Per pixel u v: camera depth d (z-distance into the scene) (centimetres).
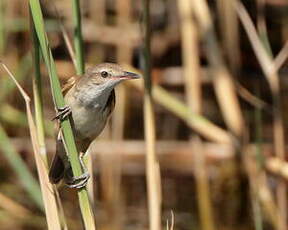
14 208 1277
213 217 1335
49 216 766
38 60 754
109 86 836
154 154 898
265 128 1480
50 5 1380
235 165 1355
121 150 1365
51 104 1430
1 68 1329
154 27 1573
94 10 1464
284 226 1180
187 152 1400
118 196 1343
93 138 839
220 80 1173
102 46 1485
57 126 794
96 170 1356
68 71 1455
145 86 886
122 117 1375
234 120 1173
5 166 1368
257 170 1166
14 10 1370
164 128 1506
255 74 1588
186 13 1225
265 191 1172
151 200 902
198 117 1225
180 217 1326
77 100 818
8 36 1398
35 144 763
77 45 802
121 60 1455
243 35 1573
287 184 1279
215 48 1173
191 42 1230
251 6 1468
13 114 1347
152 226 901
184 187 1388
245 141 1180
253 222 1314
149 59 873
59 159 816
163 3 1558
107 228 1312
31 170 1370
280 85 1544
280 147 1183
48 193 767
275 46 1583
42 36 689
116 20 1509
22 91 760
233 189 1352
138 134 1510
